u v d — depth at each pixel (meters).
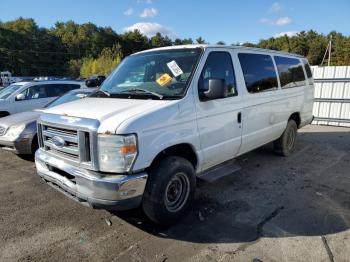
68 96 7.64
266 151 6.89
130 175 3.12
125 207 3.17
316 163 6.12
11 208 4.21
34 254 3.18
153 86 3.95
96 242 3.38
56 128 3.51
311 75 7.12
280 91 5.66
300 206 4.18
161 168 3.40
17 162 6.29
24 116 6.57
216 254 3.13
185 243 3.34
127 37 112.81
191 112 3.68
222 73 4.26
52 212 4.09
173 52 4.27
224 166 4.67
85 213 4.05
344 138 8.57
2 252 3.22
